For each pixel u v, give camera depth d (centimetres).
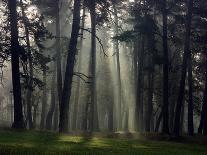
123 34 3112
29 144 1348
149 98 4406
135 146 1577
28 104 4234
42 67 3359
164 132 2900
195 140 2552
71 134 2373
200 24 3522
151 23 3114
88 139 1845
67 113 2634
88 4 3048
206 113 3784
